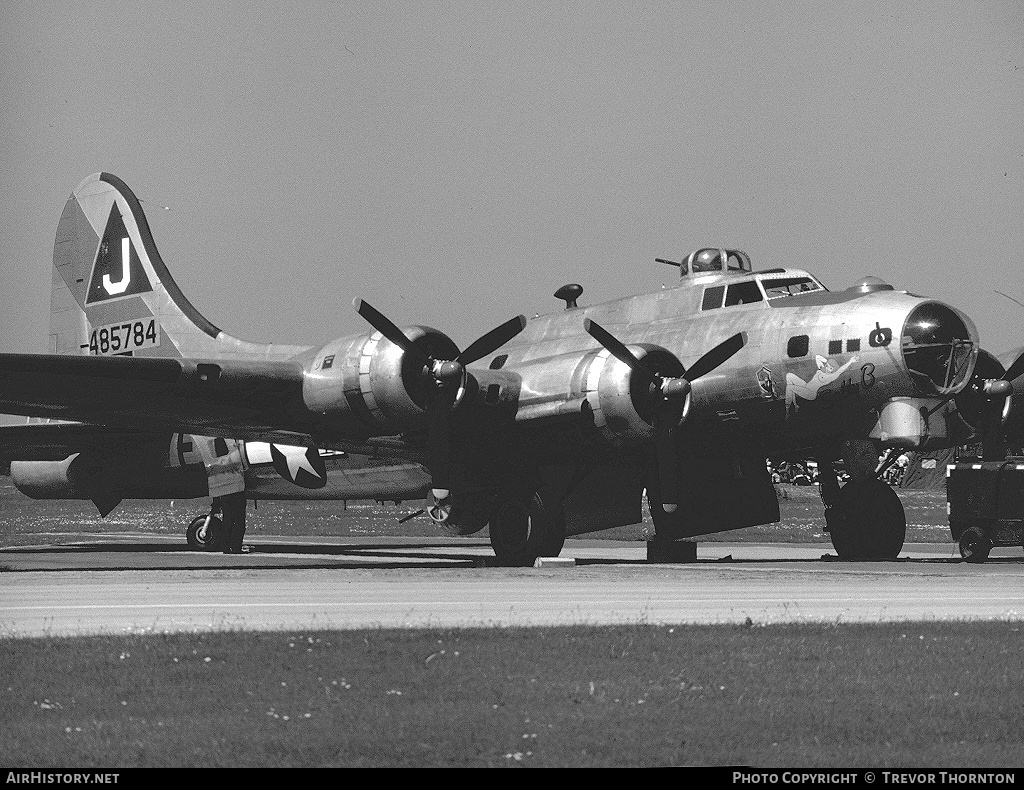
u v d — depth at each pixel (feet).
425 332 270.67
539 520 289.94
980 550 296.10
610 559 350.64
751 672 128.26
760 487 308.60
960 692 119.65
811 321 279.90
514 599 196.95
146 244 379.76
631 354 270.67
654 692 118.93
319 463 320.91
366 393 268.62
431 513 310.65
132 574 256.93
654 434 270.05
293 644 142.41
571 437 279.28
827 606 186.09
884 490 306.14
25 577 248.52
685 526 297.53
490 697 116.57
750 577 243.19
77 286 396.78
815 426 284.61
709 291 298.56
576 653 137.90
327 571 267.80
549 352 311.68
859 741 101.35
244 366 272.10
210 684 121.80
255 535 543.80
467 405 271.69
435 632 151.33
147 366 262.06
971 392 304.30
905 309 270.67
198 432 304.09
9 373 255.70
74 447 375.04
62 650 138.62
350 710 110.93
